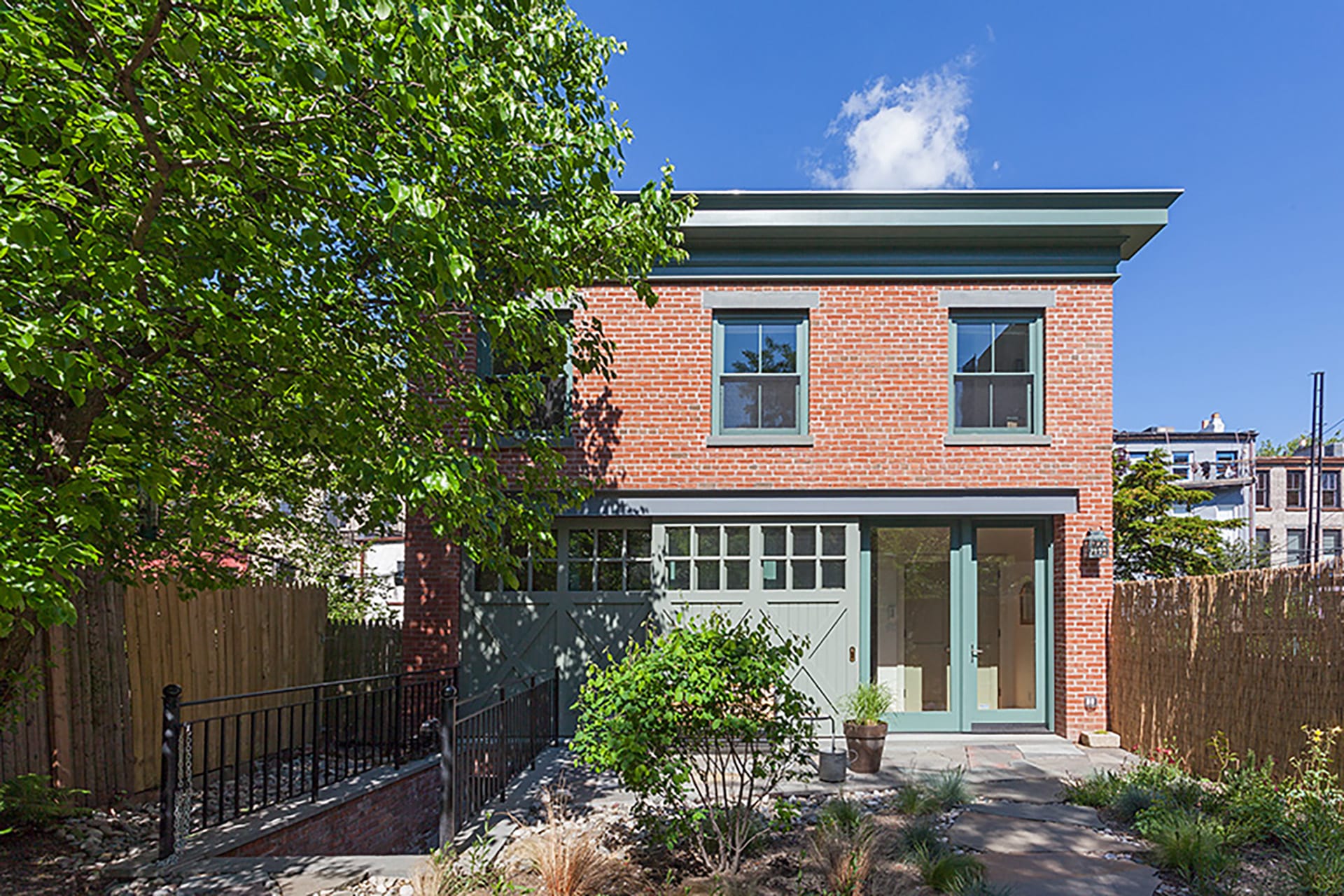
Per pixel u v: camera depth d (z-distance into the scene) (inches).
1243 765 297.9
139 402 222.2
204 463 258.4
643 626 408.8
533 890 197.2
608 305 421.4
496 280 285.0
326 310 239.6
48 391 208.7
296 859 221.3
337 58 159.9
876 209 405.1
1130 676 382.9
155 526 270.4
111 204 180.4
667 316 420.8
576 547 420.5
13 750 260.1
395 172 205.8
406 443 241.8
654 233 289.9
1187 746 335.9
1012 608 422.9
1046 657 418.3
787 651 233.5
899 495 411.5
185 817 232.2
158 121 163.5
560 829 221.8
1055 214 401.7
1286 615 283.9
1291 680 280.7
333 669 452.1
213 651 347.3
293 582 527.5
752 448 414.3
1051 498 409.7
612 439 415.8
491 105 210.8
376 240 233.9
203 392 236.4
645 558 420.2
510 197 268.7
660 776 231.8
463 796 255.9
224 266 197.2
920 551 425.1
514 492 405.4
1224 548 1031.6
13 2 159.8
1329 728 259.3
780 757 231.8
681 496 413.7
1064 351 414.9
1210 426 1635.1
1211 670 323.6
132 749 300.7
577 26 277.6
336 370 218.5
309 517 490.9
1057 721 409.1
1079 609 404.2
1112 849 238.8
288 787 292.7
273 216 210.4
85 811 254.5
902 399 415.5
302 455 272.2
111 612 292.4
